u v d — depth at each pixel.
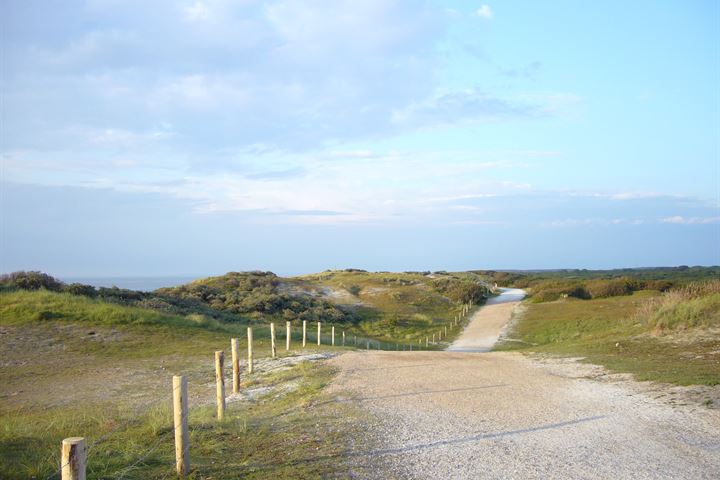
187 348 20.12
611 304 42.66
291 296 49.66
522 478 5.73
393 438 7.31
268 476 5.83
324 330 37.91
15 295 25.14
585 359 15.16
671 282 50.38
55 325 22.11
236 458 6.56
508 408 9.18
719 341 15.18
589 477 5.75
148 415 9.19
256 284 54.16
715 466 6.09
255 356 18.36
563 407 9.20
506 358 17.00
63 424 8.95
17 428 8.67
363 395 10.50
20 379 15.45
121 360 18.06
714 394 9.55
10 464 6.17
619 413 8.68
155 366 17.02
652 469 5.99
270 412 9.59
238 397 11.60
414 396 10.34
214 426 8.15
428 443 7.05
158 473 5.98
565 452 6.64
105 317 23.45
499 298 65.38
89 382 14.87
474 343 34.69
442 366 14.83
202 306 35.34
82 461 4.23
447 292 64.69
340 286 65.25
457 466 6.12
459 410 9.05
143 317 24.03
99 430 8.42
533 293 65.00
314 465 6.18
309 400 10.21
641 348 15.84
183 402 5.97
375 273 90.12
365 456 6.51
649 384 10.90
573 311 41.69
